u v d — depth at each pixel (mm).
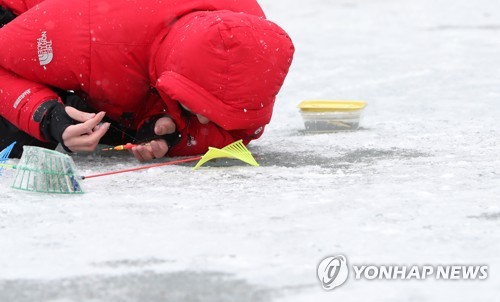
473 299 8570
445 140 16234
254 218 11250
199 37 13352
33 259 9930
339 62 27250
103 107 14883
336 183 13031
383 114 19391
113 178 13609
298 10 40062
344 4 41531
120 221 11227
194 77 13430
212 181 13297
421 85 22875
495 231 10594
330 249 10031
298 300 8641
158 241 10406
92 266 9672
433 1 41375
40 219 11391
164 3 14258
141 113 15070
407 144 15977
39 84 14664
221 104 13523
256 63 13438
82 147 13977
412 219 11109
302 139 16844
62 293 8938
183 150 14898
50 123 14203
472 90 21828
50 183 12688
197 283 9102
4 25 15492
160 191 12727
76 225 11109
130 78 14352
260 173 13805
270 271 9391
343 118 17688
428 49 29312
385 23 36031
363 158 14859
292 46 13914
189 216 11391
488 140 16062
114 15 14156
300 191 12578
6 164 13984
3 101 14555
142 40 14141
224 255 9898
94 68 14242
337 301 8602
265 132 17922
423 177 13281
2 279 9359
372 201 11938
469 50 28797
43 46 14297
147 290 8938
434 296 8672
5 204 12094
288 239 10391
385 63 26750
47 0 14781
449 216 11219
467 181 12969
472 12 38125
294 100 21641
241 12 14516
